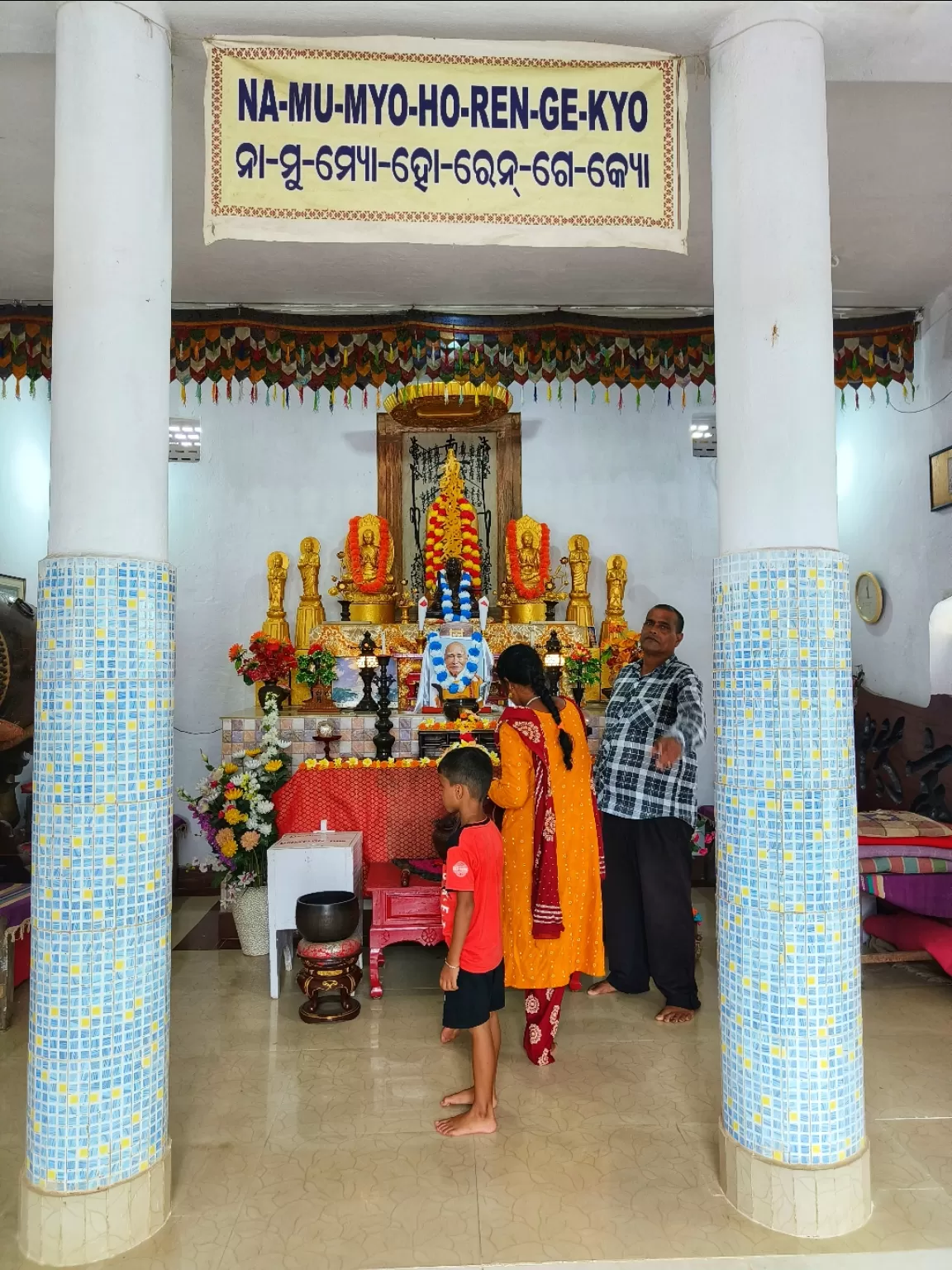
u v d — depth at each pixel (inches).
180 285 182.2
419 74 97.7
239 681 239.3
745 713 91.7
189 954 171.2
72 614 86.3
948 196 150.3
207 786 176.7
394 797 170.6
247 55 96.3
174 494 240.2
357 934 149.3
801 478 91.2
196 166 141.3
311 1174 95.9
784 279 92.0
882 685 218.2
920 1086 117.0
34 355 185.6
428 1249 83.4
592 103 99.1
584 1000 146.6
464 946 103.5
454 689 194.5
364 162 97.4
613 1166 97.3
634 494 248.1
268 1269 80.9
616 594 239.9
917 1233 86.1
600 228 99.0
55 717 86.4
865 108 126.1
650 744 143.0
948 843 161.9
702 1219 88.0
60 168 89.7
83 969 85.0
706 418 237.1
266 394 243.6
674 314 194.5
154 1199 86.9
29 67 115.2
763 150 92.9
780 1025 88.2
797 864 88.7
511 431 247.1
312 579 233.3
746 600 91.7
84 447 87.7
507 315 192.9
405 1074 119.8
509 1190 92.7
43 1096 85.0
